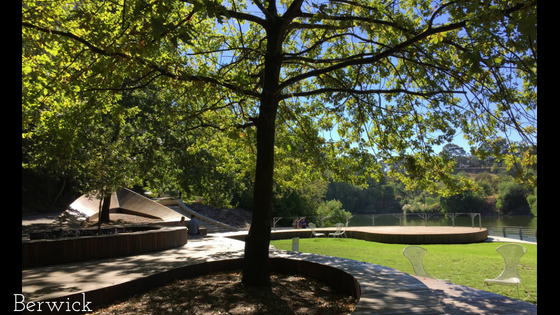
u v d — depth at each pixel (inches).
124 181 457.4
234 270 324.8
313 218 1289.4
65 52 244.1
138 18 189.0
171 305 214.2
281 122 387.2
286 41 373.7
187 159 631.8
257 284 252.4
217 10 179.9
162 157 623.8
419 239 661.3
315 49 364.2
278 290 250.2
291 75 371.6
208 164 665.0
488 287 303.6
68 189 1284.4
